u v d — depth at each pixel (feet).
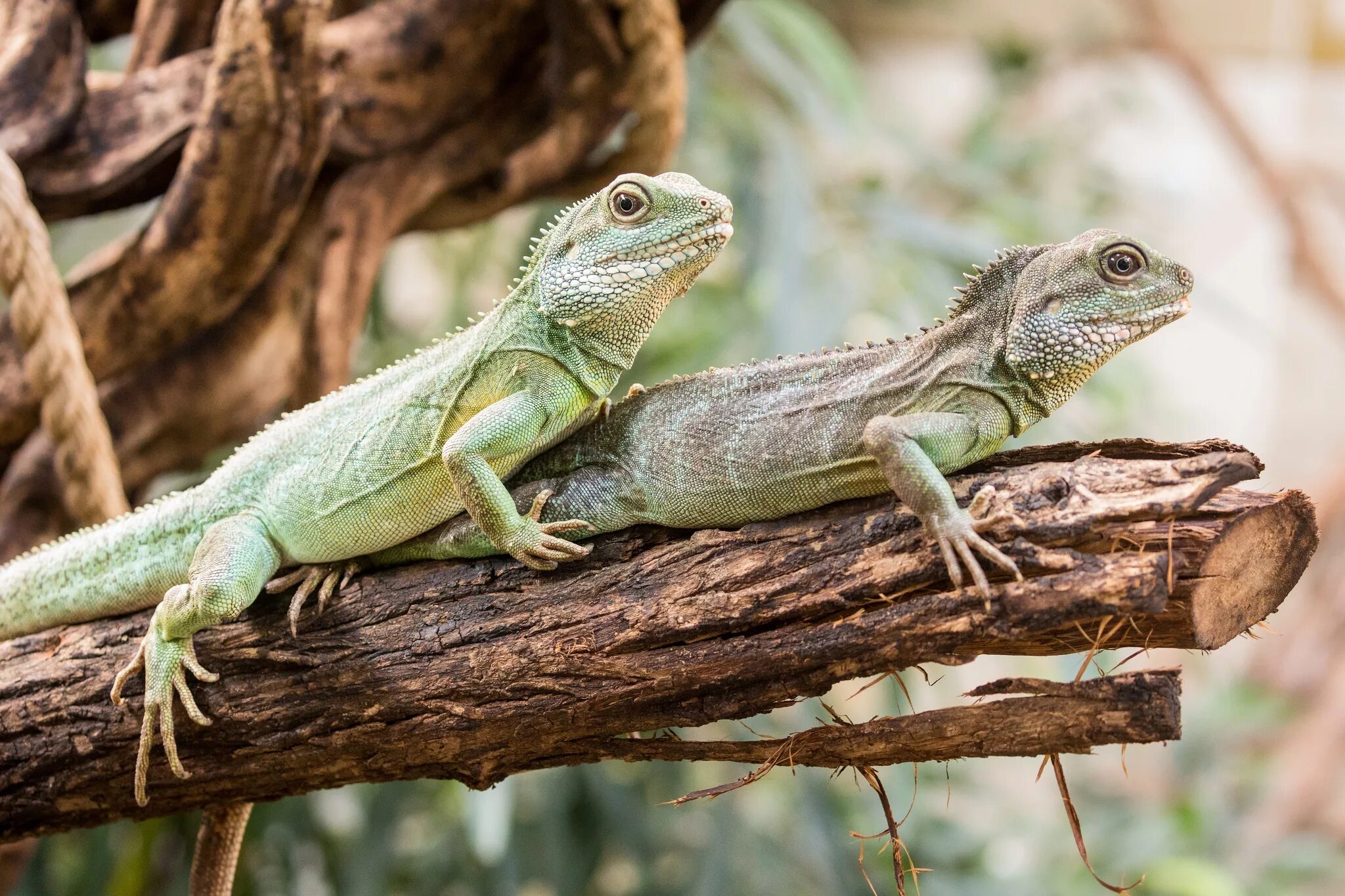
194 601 5.14
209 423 5.83
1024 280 5.10
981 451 5.07
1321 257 12.29
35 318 5.43
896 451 4.97
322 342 5.69
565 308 5.14
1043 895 8.30
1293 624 11.82
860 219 7.73
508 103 5.77
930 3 13.80
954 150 11.24
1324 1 12.41
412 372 5.24
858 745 4.99
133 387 5.76
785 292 6.68
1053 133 12.02
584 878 7.56
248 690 5.17
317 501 5.21
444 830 8.13
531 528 5.09
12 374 5.65
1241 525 4.90
